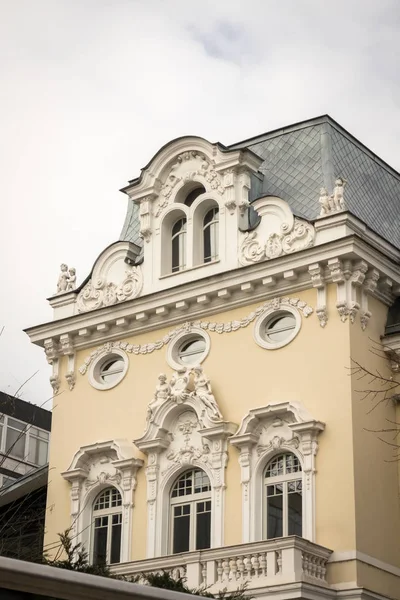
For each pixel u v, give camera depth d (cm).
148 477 3462
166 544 3384
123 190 3781
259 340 3403
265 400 3338
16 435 5228
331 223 3331
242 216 3534
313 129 3738
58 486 3662
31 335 3838
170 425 3481
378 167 3881
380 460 3244
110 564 3325
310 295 3344
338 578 3053
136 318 3625
